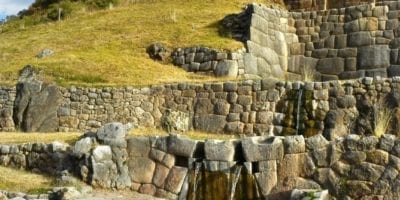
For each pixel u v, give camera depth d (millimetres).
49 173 12000
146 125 16281
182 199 10312
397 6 19328
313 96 14555
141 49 20938
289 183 9445
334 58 19969
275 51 20297
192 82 16578
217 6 25062
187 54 19562
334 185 9141
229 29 20531
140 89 16641
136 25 23688
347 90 14289
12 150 12766
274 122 14898
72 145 12156
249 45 19156
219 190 9992
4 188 10891
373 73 19172
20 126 17109
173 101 16266
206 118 15734
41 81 17516
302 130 14477
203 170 10195
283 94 14992
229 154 10047
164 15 24094
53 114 16906
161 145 10648
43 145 12297
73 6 32469
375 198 8852
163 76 18391
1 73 19375
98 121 16656
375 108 13938
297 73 20500
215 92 15781
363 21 19688
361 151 9070
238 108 15398
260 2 25062
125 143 10953
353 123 14062
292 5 24359
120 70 18609
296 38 20766
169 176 10477
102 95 16781
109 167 10898
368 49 19406
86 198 10195
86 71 18469
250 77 18438
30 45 24562
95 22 26188
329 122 14227
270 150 9656
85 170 11023
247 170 9773
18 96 17438
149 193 10586
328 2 23547
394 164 8812
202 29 21453
